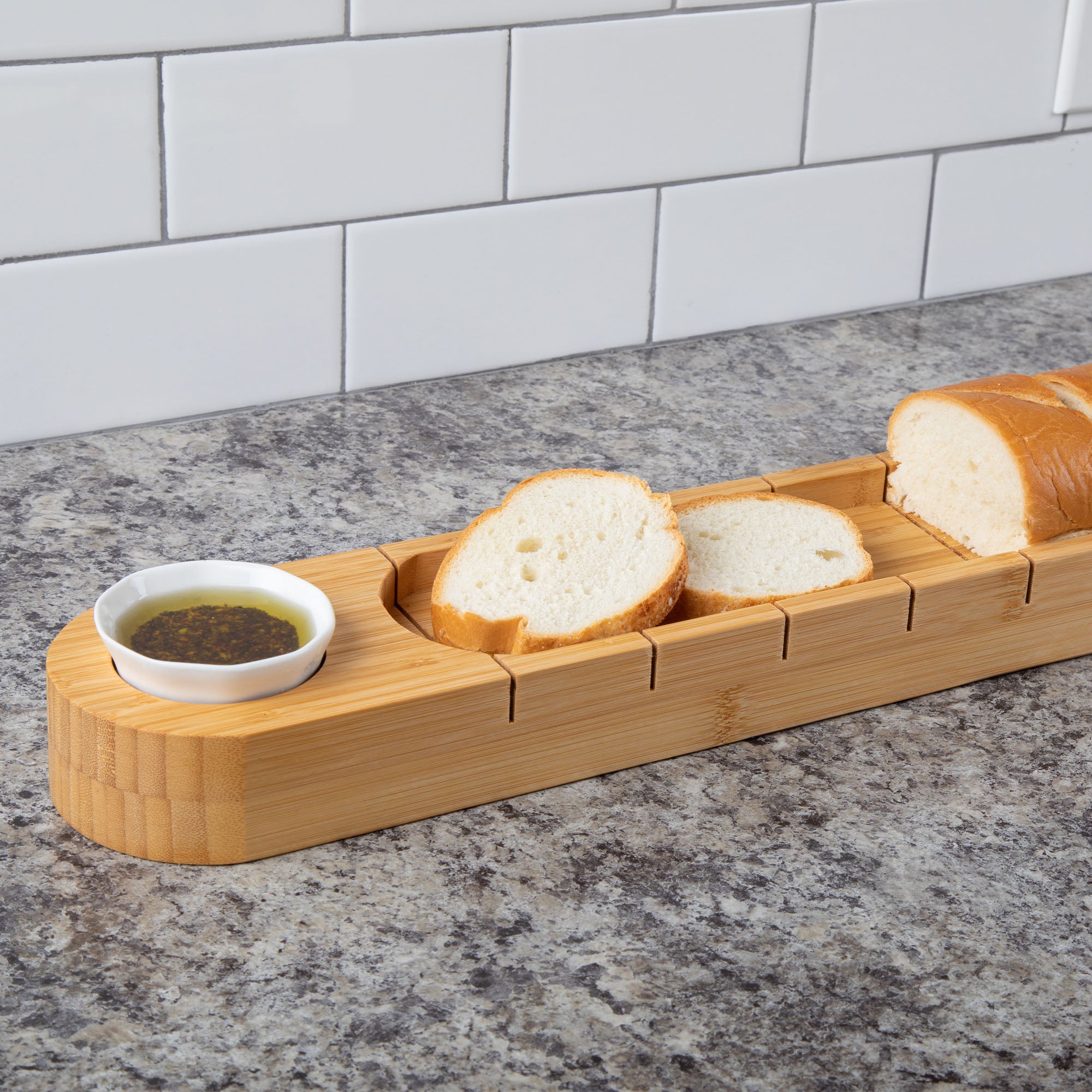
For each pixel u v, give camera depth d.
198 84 1.00
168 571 0.69
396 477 1.03
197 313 1.07
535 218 1.16
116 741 0.62
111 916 0.62
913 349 1.27
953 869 0.67
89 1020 0.56
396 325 1.15
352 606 0.71
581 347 1.24
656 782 0.72
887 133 1.28
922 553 0.86
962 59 1.28
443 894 0.64
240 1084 0.54
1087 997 0.59
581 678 0.68
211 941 0.61
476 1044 0.56
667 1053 0.56
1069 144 1.38
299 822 0.65
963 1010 0.58
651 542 0.74
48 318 1.02
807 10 1.19
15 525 0.94
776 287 1.30
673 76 1.17
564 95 1.13
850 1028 0.57
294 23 1.01
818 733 0.76
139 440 1.06
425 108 1.08
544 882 0.65
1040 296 1.41
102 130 0.98
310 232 1.08
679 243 1.24
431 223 1.12
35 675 0.78
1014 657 0.81
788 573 0.78
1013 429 0.82
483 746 0.67
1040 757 0.75
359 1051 0.55
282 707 0.63
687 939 0.62
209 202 1.04
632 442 1.09
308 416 1.12
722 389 1.19
